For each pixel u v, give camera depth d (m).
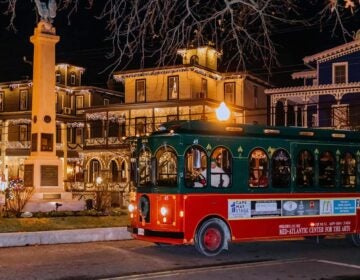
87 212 21.88
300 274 11.82
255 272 12.04
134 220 15.59
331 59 40.50
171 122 15.30
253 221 15.36
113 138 50.06
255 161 15.58
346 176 17.23
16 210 20.83
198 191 14.63
